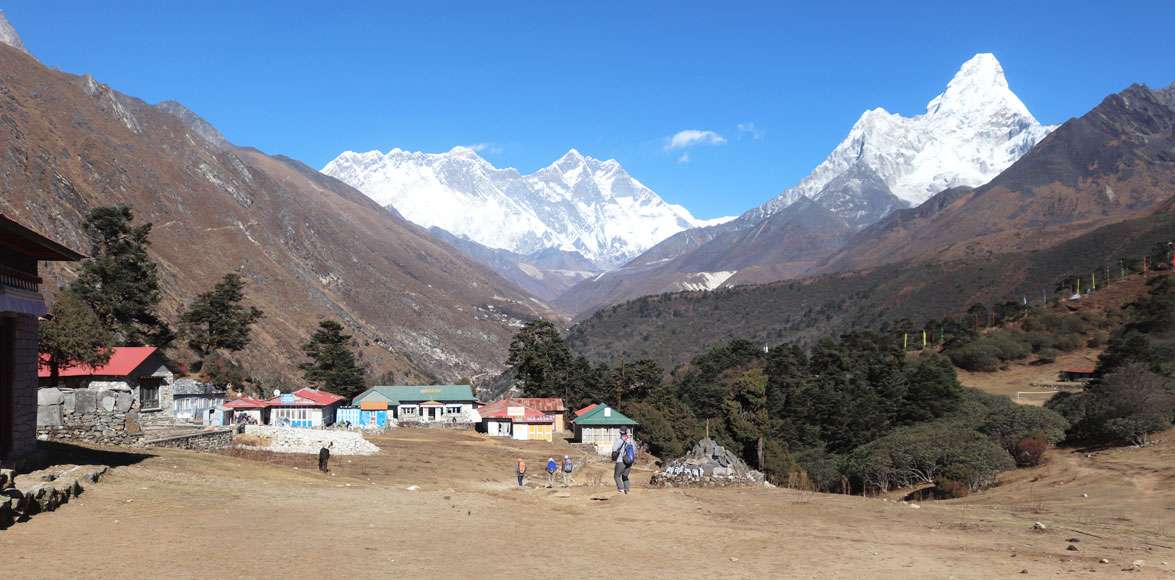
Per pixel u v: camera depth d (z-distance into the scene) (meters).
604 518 20.48
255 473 28.27
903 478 60.91
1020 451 57.44
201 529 16.19
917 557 15.79
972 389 104.06
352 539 16.12
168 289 151.12
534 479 52.31
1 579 11.94
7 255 20.83
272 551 14.66
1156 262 181.38
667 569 14.55
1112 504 29.88
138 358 51.34
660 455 87.62
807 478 69.50
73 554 13.59
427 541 16.34
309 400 84.00
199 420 55.81
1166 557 16.02
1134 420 54.19
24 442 21.91
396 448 61.56
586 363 128.12
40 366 47.56
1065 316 150.00
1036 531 19.33
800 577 13.94
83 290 79.69
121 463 25.22
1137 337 91.38
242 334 106.81
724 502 24.09
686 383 134.12
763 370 126.75
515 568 14.28
